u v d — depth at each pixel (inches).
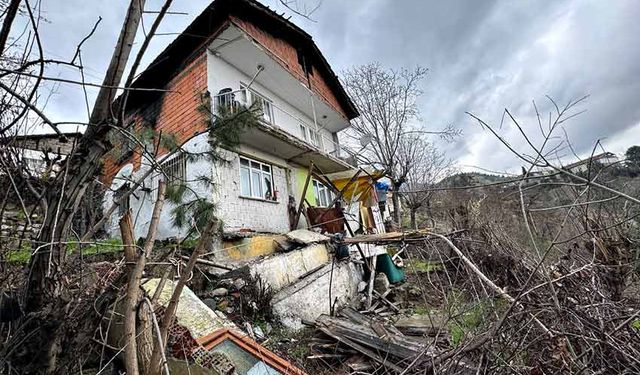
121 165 310.5
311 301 273.6
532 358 101.6
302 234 329.1
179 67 378.9
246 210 337.7
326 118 600.7
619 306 110.3
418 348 168.6
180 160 319.0
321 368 187.6
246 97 362.6
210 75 352.8
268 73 428.5
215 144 211.6
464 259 131.6
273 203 383.6
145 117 397.7
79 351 77.2
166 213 315.0
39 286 66.4
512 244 189.5
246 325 199.5
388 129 853.8
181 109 358.3
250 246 298.4
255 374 117.5
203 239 73.8
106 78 64.3
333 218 393.4
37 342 66.1
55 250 68.5
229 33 355.6
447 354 101.0
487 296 116.3
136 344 70.4
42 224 71.5
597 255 153.3
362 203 513.7
